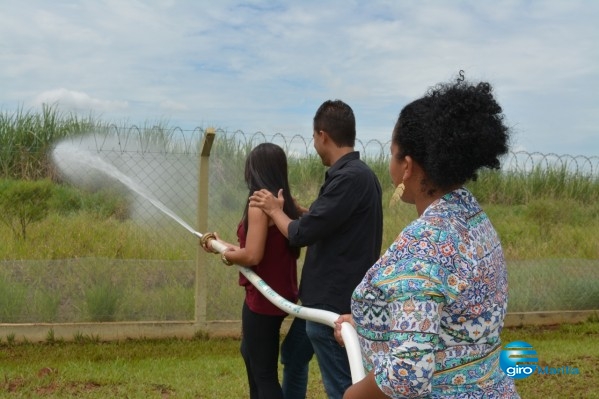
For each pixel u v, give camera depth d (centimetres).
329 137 344
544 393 536
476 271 181
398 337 173
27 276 668
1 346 619
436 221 182
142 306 678
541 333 753
